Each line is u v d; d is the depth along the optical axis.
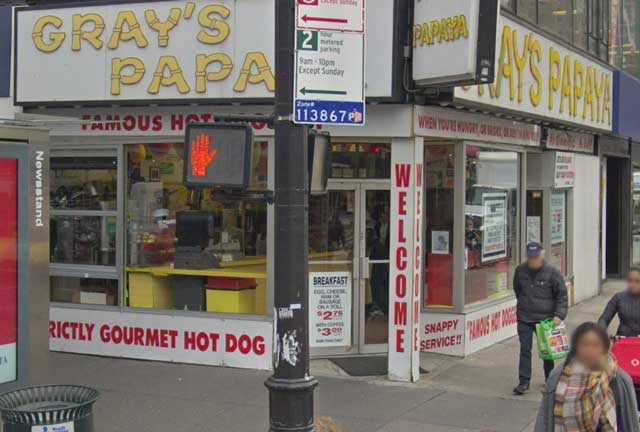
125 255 10.80
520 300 9.27
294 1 5.92
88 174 10.98
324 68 5.97
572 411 4.84
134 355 10.55
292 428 5.72
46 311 7.66
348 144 10.45
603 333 4.89
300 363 5.79
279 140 5.89
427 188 11.33
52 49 10.43
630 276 7.91
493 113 10.94
